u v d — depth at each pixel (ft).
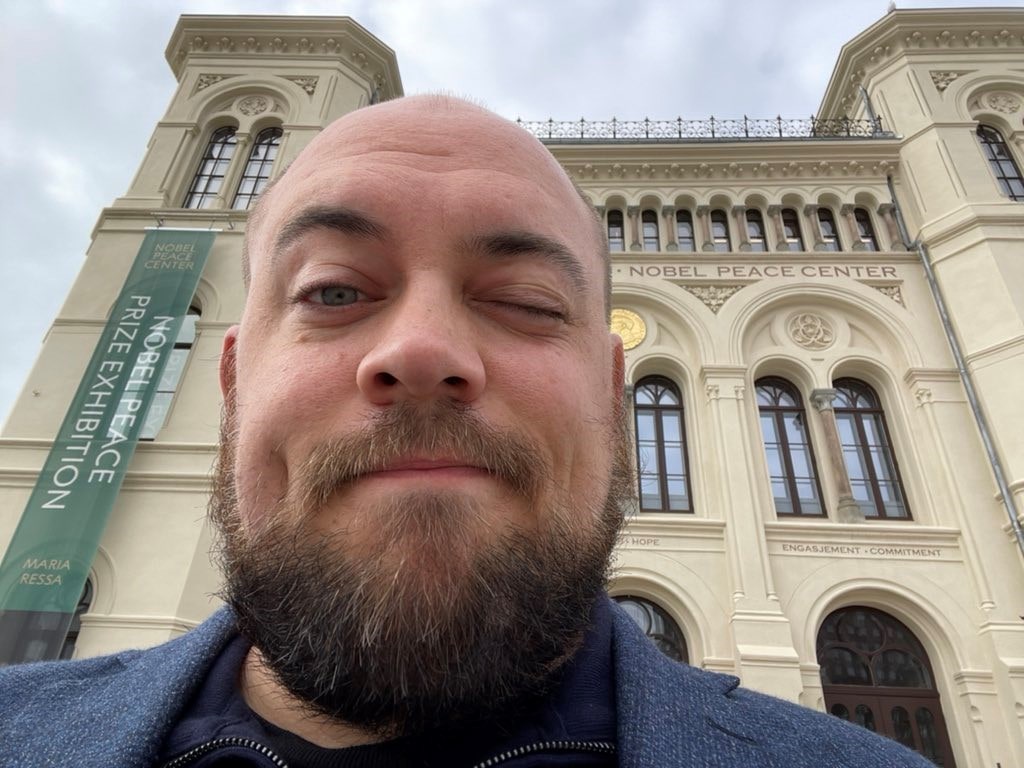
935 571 27.96
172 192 41.27
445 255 4.43
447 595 3.42
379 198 4.50
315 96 45.70
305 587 3.58
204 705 4.07
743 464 30.78
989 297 33.55
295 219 4.68
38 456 29.45
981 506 28.94
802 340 35.70
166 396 32.40
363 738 3.84
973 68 45.39
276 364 4.32
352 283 4.40
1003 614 26.05
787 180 42.16
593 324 5.16
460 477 3.68
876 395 34.94
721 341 35.04
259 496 4.08
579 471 4.39
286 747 3.66
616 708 3.75
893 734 24.91
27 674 4.53
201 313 35.50
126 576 26.05
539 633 3.65
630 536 29.25
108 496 27.58
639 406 34.76
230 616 4.94
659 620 27.78
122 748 3.44
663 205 41.37
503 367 4.17
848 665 26.68
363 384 3.77
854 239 39.04
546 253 4.74
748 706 4.10
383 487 3.62
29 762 3.43
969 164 39.50
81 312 34.91
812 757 3.58
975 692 24.76
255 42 48.96
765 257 38.32
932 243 37.40
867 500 31.30
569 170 42.96
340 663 3.39
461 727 3.54
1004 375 31.07
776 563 28.45
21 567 25.48
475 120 5.34
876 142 41.86
